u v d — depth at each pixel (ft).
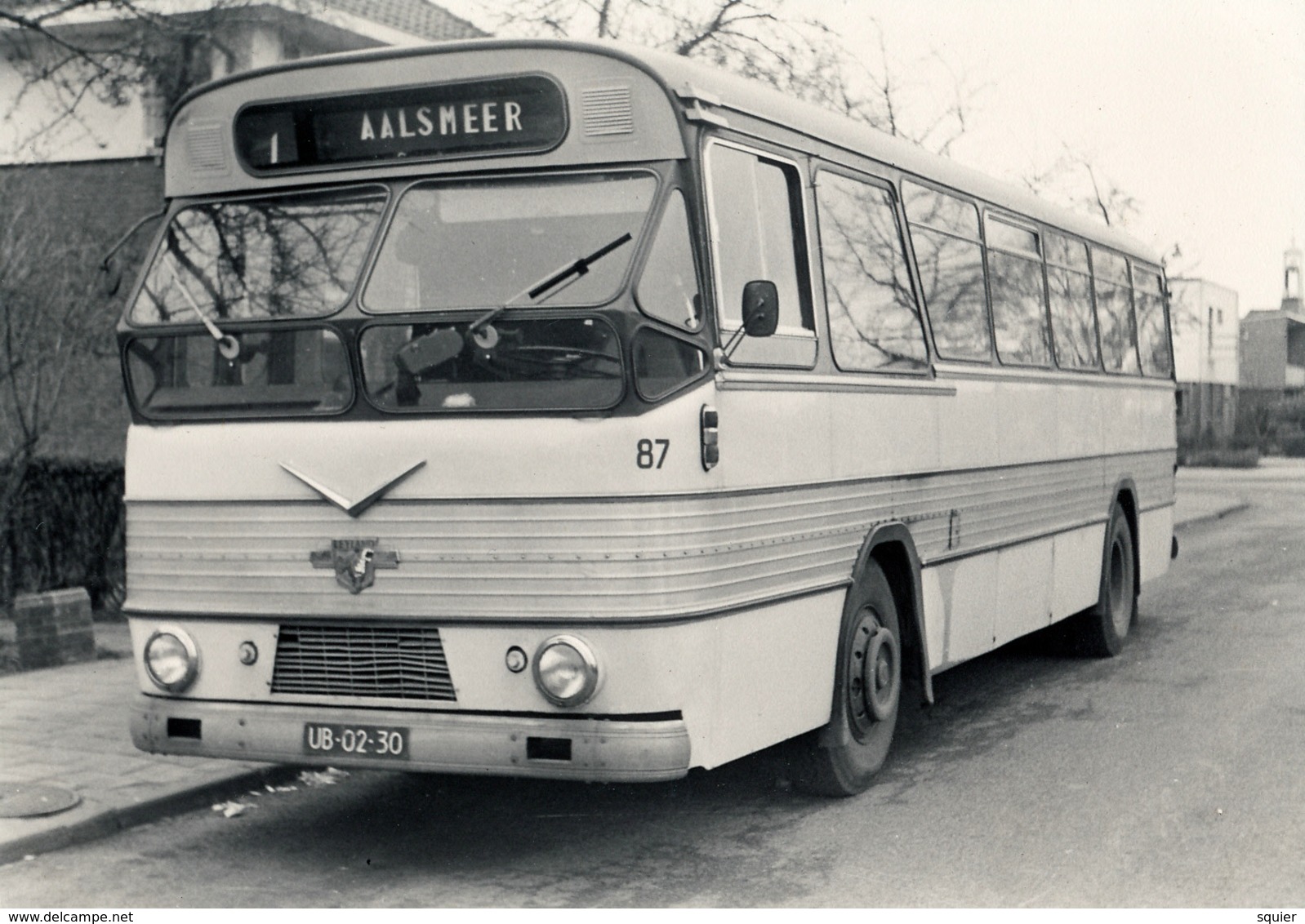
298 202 21.72
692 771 27.89
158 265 22.39
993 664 40.63
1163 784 26.61
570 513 19.85
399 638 20.62
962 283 31.19
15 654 38.17
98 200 59.26
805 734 25.12
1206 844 22.79
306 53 58.49
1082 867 21.70
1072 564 38.09
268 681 21.27
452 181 21.06
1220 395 198.70
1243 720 31.99
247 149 22.16
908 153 29.07
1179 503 104.83
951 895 20.36
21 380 47.39
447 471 20.29
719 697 21.11
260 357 21.44
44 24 42.50
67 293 46.06
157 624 21.91
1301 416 203.82
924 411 28.37
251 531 21.31
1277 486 129.39
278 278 21.53
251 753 21.17
